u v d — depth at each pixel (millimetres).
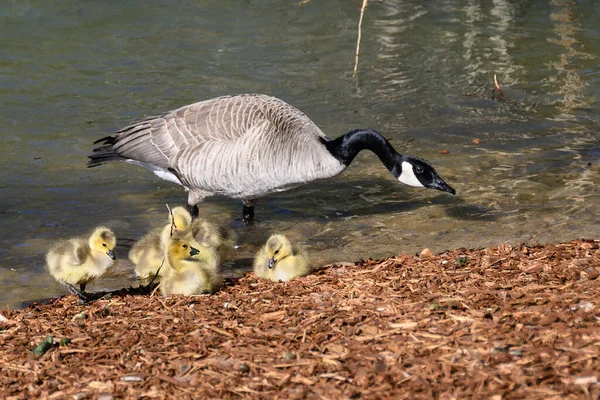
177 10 24594
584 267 9453
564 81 20500
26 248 12094
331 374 7043
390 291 9125
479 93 19766
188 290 9719
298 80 20328
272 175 12336
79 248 9891
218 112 12570
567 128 17578
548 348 7051
